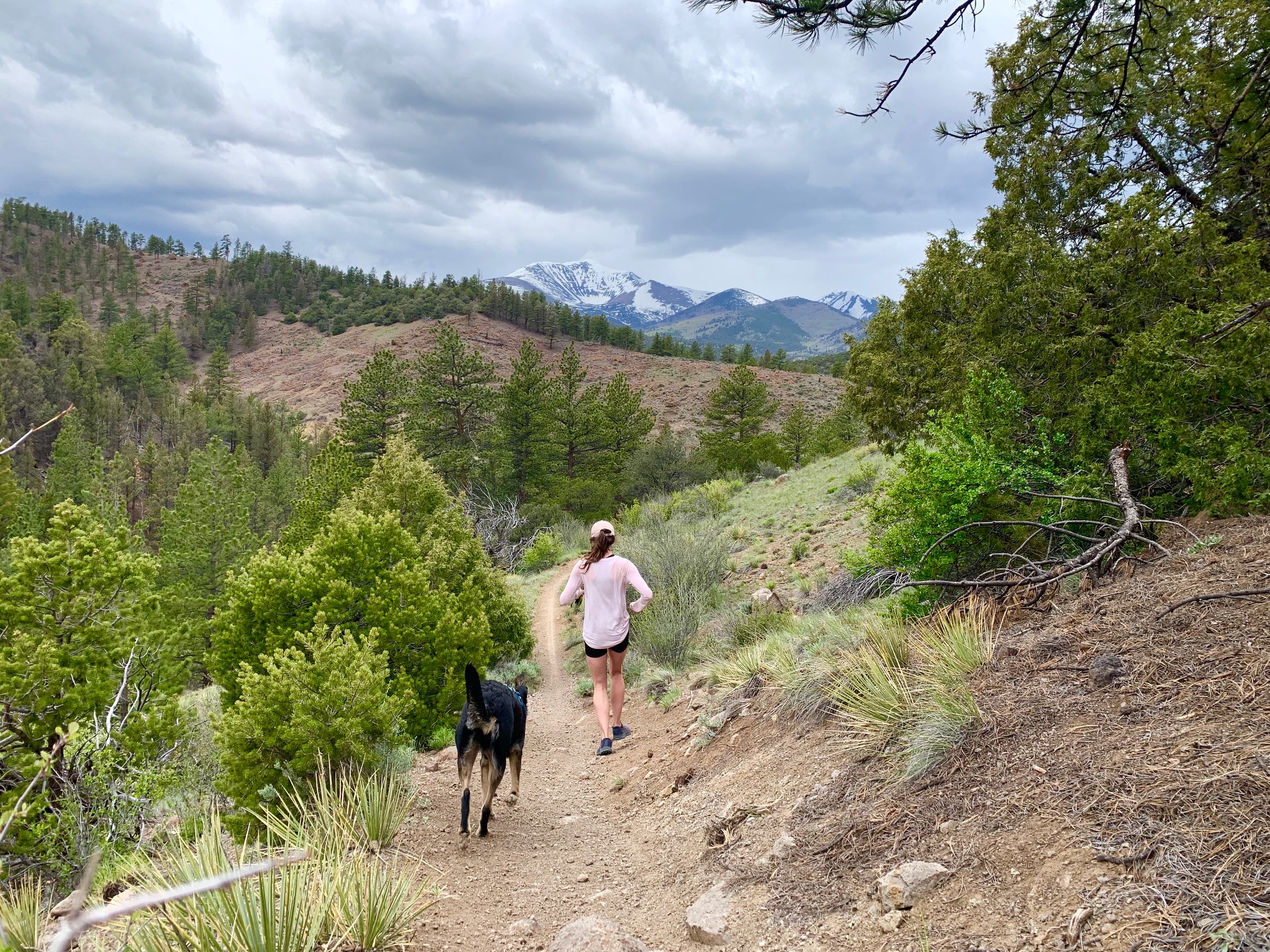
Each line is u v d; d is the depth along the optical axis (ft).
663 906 13.76
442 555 46.93
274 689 19.24
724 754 20.29
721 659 33.88
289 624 30.55
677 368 595.47
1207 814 8.84
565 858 16.96
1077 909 8.50
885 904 10.32
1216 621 13.07
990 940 8.84
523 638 51.96
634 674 38.29
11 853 26.66
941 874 10.21
